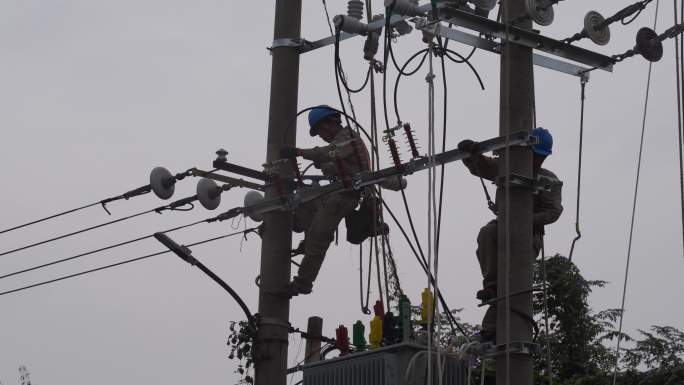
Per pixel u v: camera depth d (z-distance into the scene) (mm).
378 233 14086
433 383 12250
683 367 21297
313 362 13328
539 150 12266
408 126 12852
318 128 14312
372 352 12617
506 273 11125
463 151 12211
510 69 11992
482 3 11750
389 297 13844
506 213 11156
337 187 13477
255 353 13570
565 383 21984
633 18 12266
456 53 12547
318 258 13688
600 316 23672
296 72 14531
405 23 13602
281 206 13953
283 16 14633
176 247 13523
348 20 13875
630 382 21938
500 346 11344
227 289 13633
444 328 17609
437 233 12188
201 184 15219
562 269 23125
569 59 12547
